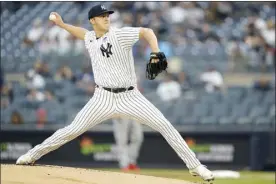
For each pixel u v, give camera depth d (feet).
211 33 240.32
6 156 178.91
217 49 231.71
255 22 241.35
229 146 171.22
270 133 170.40
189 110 186.91
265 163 170.30
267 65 226.79
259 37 234.99
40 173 84.17
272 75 222.48
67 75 212.23
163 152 173.17
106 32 84.38
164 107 186.60
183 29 242.78
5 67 229.86
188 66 218.59
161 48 223.10
